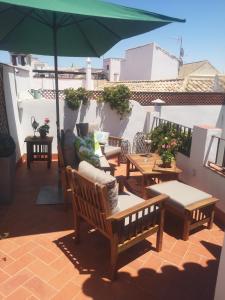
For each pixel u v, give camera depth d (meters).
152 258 3.13
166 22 3.05
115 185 2.63
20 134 6.55
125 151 7.00
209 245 3.43
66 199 4.05
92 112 7.09
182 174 5.30
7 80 5.74
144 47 17.91
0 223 3.71
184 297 2.58
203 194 3.70
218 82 10.38
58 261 2.99
